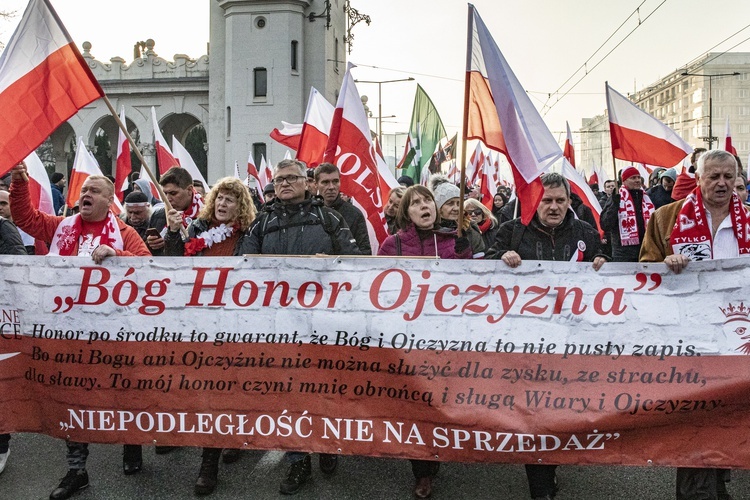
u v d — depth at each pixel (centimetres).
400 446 379
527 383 370
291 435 388
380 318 381
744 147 10369
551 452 366
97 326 401
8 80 414
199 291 394
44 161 6228
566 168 936
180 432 395
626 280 365
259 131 4516
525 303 372
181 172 536
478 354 374
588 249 427
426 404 376
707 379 357
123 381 398
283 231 441
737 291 356
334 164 600
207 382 393
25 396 408
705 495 359
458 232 442
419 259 378
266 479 431
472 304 375
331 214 452
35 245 745
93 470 446
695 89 10494
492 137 425
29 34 419
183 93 4944
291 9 4509
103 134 5831
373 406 381
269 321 389
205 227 482
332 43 4925
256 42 4512
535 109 412
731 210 384
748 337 355
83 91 428
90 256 403
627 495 401
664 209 404
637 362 363
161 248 483
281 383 388
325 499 398
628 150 698
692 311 360
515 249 427
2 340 409
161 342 396
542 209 416
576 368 367
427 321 378
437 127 1216
